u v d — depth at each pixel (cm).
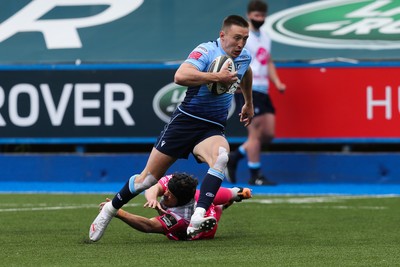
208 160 2995
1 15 5938
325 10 5809
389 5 5788
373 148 5888
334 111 5612
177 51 5800
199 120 3025
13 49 5859
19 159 5762
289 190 5216
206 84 2967
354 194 5016
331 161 5650
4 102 5712
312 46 5728
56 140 5697
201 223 2898
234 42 2991
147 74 5672
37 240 3123
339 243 3030
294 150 5969
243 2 5862
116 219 3753
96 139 5694
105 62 5759
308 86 5625
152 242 3059
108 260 2616
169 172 5691
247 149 5450
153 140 5675
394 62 5584
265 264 2522
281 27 5784
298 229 3453
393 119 5581
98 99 5684
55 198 4781
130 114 5681
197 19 5856
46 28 5906
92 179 5725
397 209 4181
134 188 2994
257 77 5322
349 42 5706
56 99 5700
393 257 2677
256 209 4184
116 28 5888
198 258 2648
